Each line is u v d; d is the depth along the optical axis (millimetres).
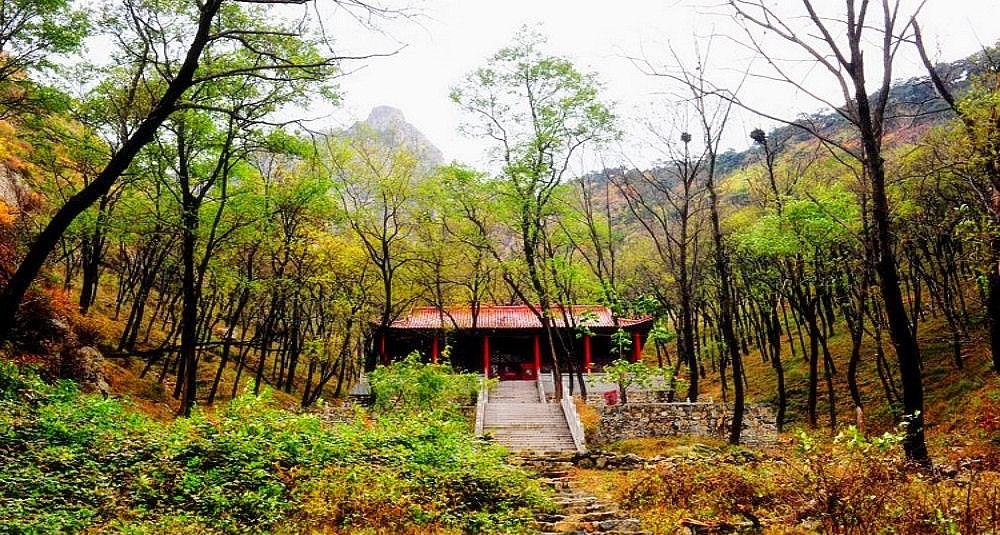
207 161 22188
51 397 13812
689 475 12414
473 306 37125
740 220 33062
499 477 12789
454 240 34375
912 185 24672
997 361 22891
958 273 31891
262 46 16281
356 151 31391
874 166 13328
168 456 10898
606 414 25656
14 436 10414
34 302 19406
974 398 22422
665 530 9656
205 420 13242
